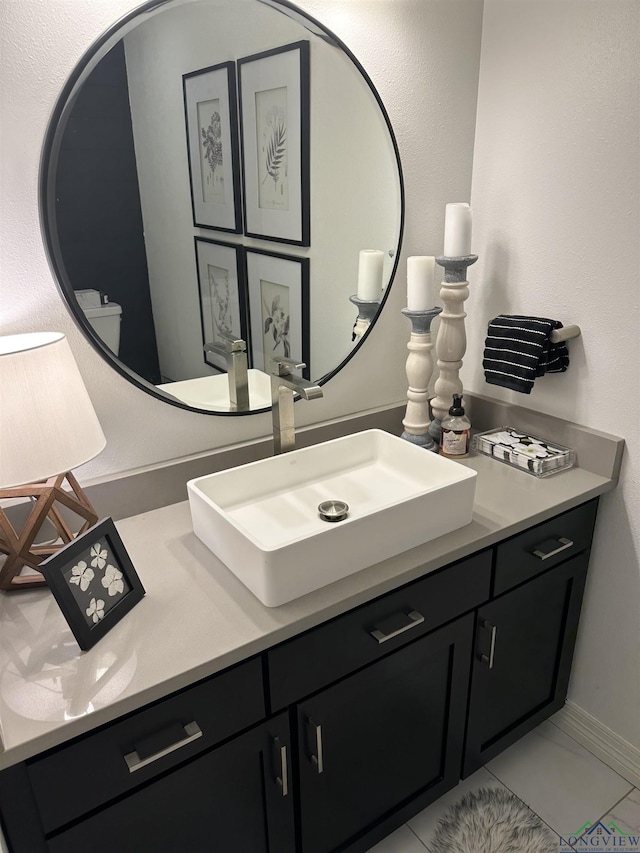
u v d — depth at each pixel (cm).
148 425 142
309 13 137
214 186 135
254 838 124
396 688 135
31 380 104
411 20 151
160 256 132
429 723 147
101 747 96
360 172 154
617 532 163
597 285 151
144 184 126
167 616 110
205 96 129
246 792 118
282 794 122
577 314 157
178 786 107
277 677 112
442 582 132
